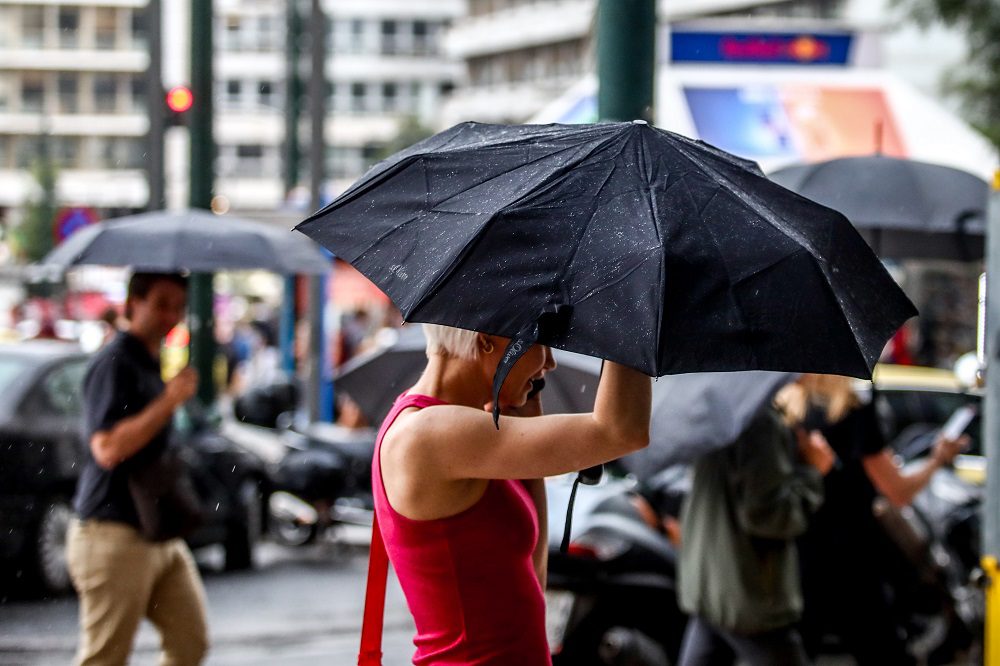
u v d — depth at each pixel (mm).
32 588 13242
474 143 3602
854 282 3373
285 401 21250
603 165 3293
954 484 11867
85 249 8516
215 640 11734
